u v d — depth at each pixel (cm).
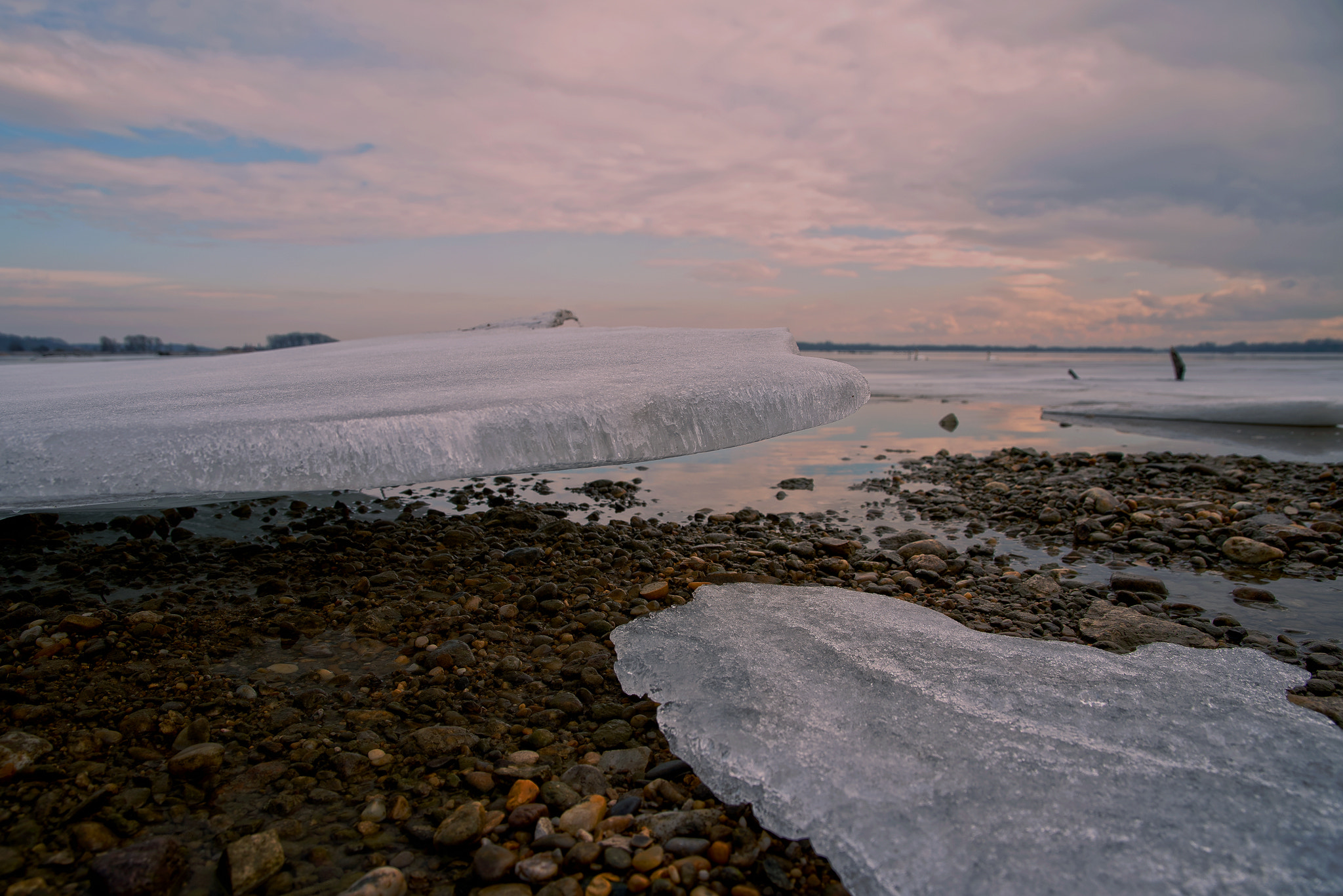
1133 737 158
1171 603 280
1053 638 245
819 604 249
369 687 199
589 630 239
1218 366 4700
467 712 188
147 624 229
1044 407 1175
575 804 148
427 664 213
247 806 147
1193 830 127
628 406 238
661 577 299
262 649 223
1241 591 286
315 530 366
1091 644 239
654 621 235
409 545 343
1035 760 148
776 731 161
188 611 250
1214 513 404
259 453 204
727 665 196
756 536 376
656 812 146
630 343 403
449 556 312
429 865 132
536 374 303
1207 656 206
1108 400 1247
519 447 220
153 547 324
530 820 142
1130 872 118
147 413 252
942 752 151
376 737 174
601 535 361
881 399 1409
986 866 119
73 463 200
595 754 168
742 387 259
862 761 149
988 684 182
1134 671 193
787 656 200
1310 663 216
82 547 323
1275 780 143
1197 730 161
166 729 173
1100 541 367
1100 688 181
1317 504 432
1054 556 350
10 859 129
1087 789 139
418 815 146
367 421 214
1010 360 7294
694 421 245
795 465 624
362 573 297
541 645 228
